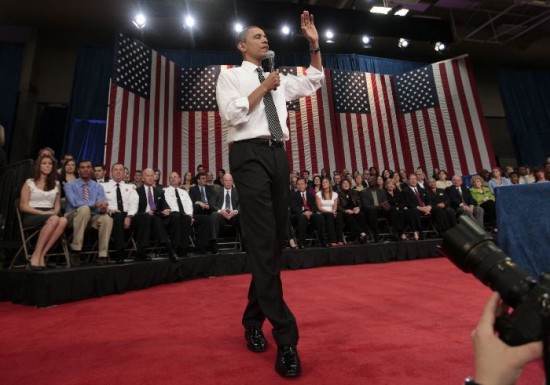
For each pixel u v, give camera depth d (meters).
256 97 1.48
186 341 1.79
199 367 1.41
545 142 11.42
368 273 4.43
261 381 1.26
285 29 8.89
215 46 10.96
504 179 7.46
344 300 2.71
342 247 5.77
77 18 9.68
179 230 4.96
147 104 7.82
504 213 1.33
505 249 1.30
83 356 1.59
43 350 1.70
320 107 9.27
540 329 0.39
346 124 9.32
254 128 1.56
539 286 0.42
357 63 11.12
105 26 10.02
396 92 9.97
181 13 8.90
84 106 9.01
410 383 1.20
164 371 1.38
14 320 2.42
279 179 1.57
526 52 12.18
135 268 3.86
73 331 2.06
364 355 1.49
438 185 7.54
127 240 4.81
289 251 5.45
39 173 3.66
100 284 3.43
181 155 8.22
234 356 1.54
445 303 2.47
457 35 10.66
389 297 2.76
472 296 2.69
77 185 4.09
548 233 1.24
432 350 1.53
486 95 12.62
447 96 9.51
